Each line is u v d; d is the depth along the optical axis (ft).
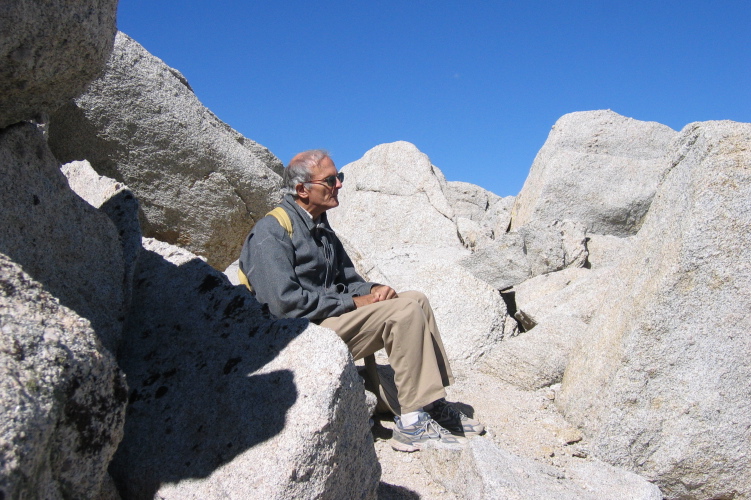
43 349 5.29
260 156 21.94
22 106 7.22
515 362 14.58
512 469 9.57
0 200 7.20
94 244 8.59
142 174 16.66
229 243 18.26
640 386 10.85
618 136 28.91
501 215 34.04
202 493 6.98
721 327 10.37
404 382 10.95
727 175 10.40
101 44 7.20
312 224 11.50
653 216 12.25
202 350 8.51
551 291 19.43
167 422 7.86
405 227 30.78
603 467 10.61
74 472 5.56
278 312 10.66
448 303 17.13
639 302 11.22
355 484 7.71
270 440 7.09
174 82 17.25
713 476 10.40
